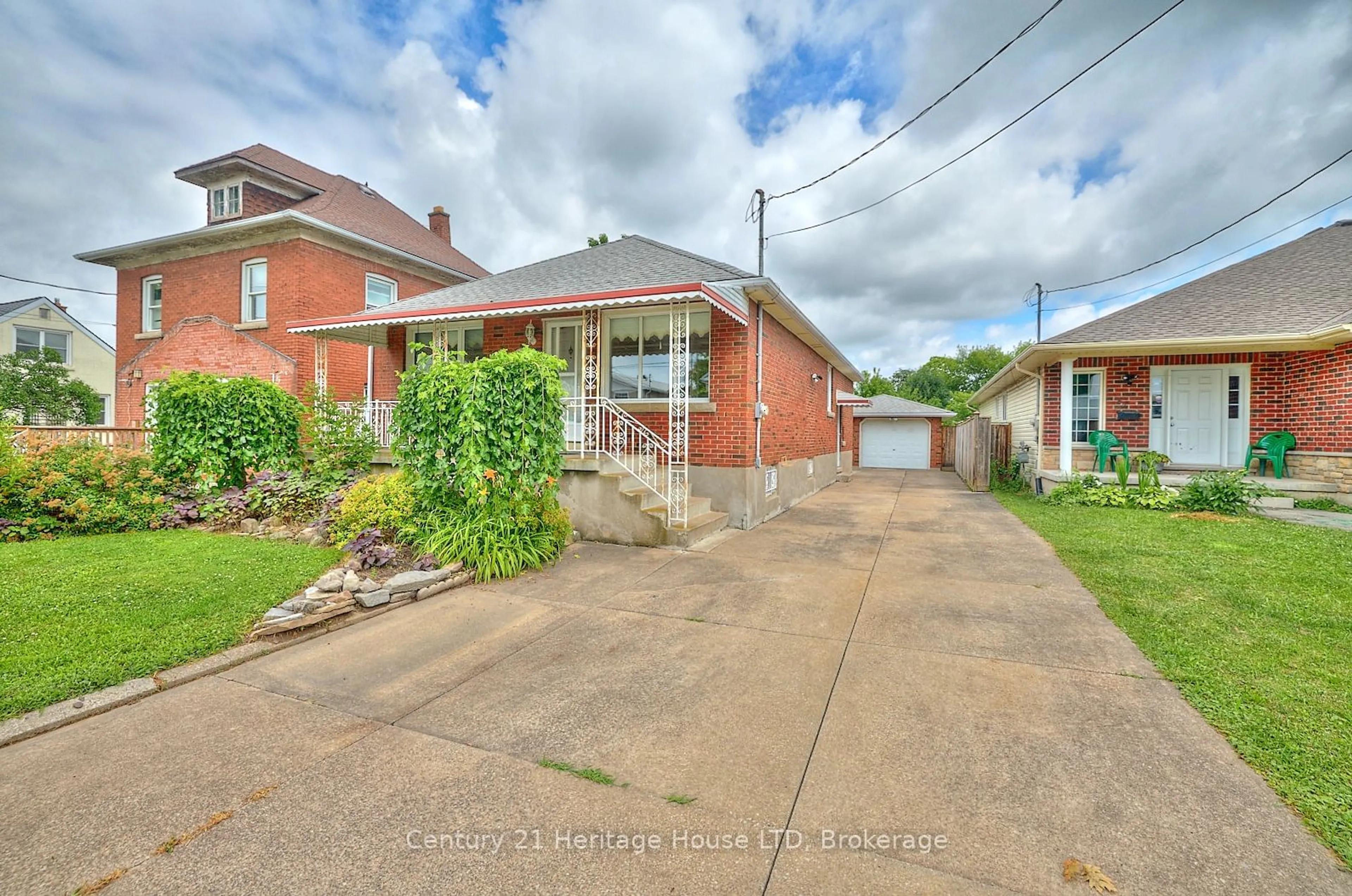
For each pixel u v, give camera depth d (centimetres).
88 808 218
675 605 472
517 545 566
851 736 270
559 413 608
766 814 214
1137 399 1127
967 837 201
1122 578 523
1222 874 181
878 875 183
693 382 850
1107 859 189
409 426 595
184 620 393
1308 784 226
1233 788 226
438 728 280
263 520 704
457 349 922
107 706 292
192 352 1252
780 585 528
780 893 176
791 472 1077
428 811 217
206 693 316
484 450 544
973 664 352
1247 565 554
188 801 223
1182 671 331
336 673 343
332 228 1261
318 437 805
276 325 1254
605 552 658
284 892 178
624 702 307
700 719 288
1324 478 949
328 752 258
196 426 746
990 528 826
